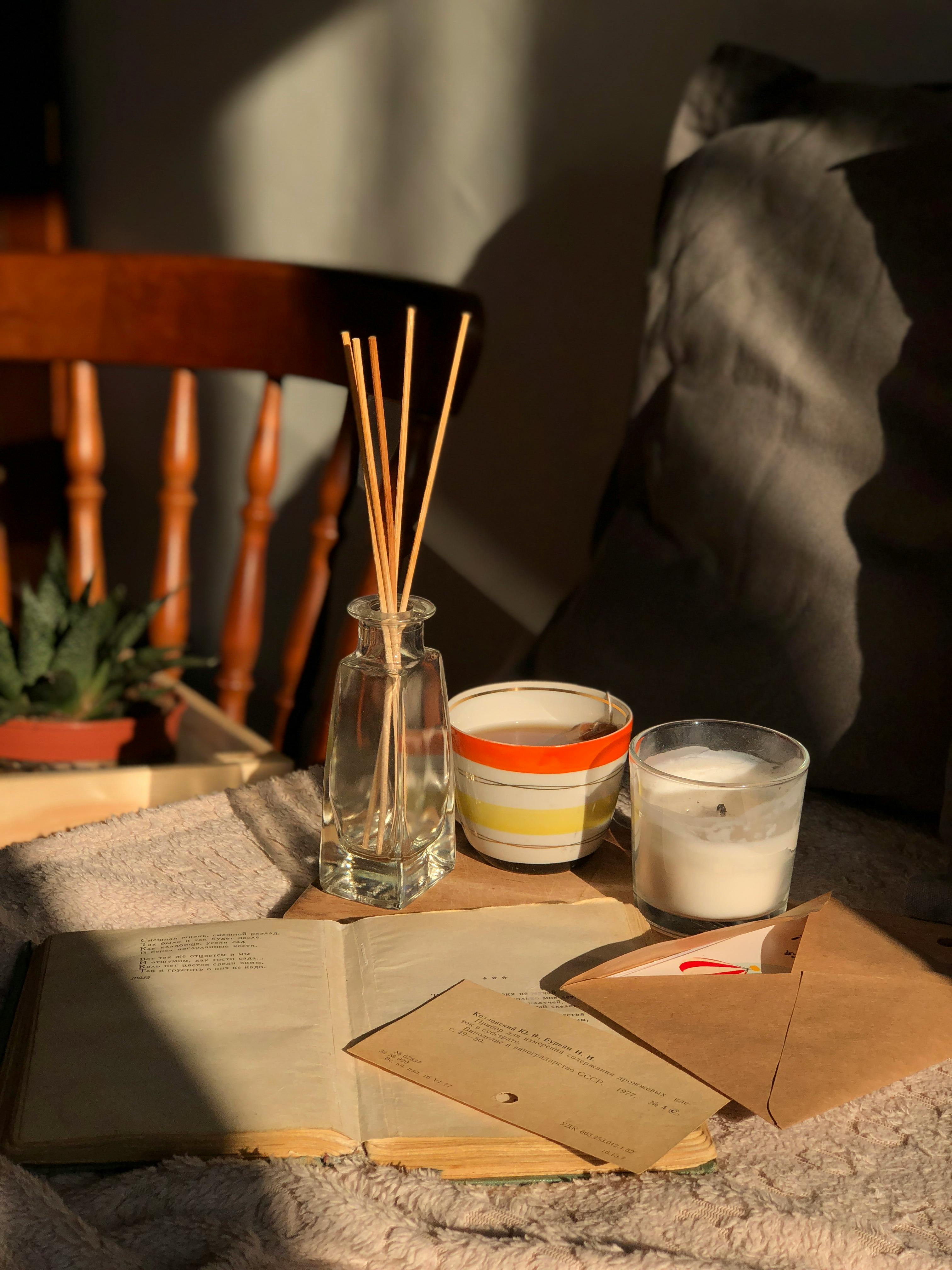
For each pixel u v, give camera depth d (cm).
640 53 152
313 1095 91
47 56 245
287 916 103
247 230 214
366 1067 93
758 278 122
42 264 146
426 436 134
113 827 112
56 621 136
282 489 217
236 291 143
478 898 105
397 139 183
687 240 127
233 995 96
